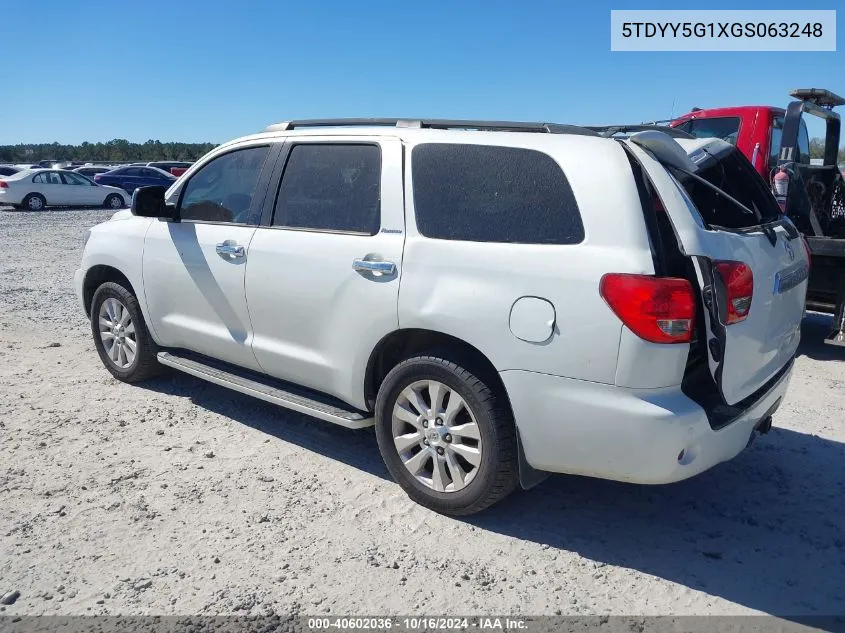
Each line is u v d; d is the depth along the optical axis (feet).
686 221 10.47
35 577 10.52
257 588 10.39
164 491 13.11
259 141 15.29
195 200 16.29
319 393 14.46
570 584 10.69
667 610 10.15
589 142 11.14
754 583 10.80
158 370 18.58
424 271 11.90
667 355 10.20
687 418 10.28
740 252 11.07
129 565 10.85
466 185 11.95
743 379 11.42
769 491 13.64
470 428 11.76
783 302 12.46
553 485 13.70
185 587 10.37
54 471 13.78
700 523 12.46
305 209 14.03
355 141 13.55
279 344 14.35
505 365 11.07
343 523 12.17
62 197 85.87
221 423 16.33
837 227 25.25
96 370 20.04
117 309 18.45
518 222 11.31
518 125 12.55
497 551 11.48
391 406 12.72
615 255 10.34
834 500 13.35
